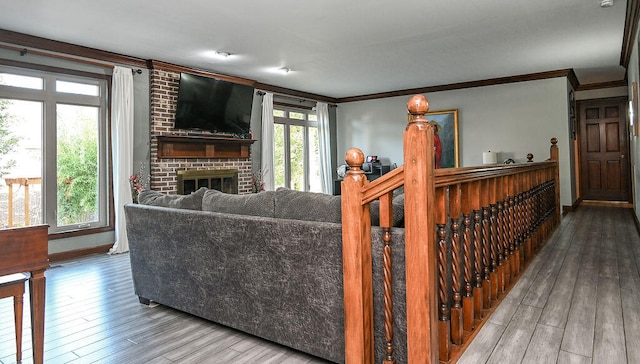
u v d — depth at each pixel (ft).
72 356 6.61
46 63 13.75
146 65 16.72
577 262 11.20
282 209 6.86
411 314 4.85
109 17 11.81
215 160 19.04
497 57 17.71
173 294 8.40
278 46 15.17
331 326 6.07
